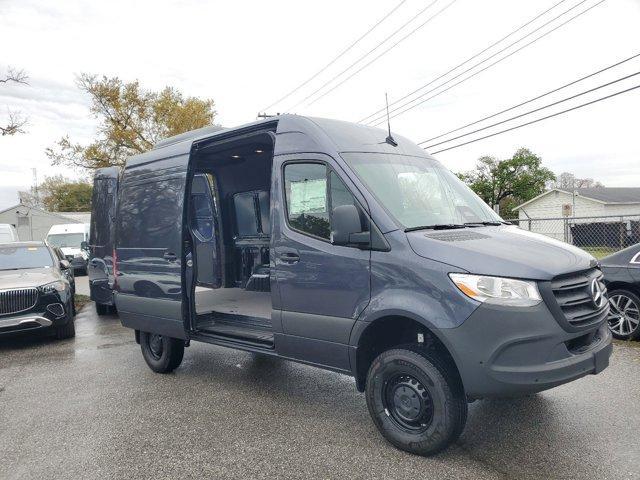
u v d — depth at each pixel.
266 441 4.24
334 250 4.29
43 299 8.30
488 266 3.53
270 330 5.50
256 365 6.55
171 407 5.14
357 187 4.21
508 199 53.97
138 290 6.45
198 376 6.18
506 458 3.75
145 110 33.25
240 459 3.94
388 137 5.05
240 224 7.77
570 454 3.76
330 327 4.32
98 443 4.35
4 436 4.60
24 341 8.92
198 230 7.76
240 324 5.89
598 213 42.84
